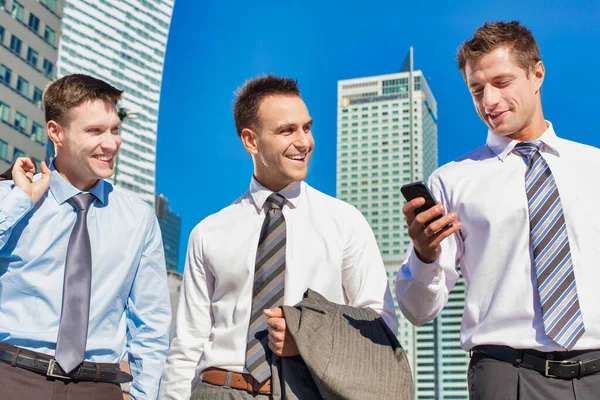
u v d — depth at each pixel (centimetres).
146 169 8831
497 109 258
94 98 279
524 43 258
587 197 251
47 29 4691
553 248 244
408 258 263
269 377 262
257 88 292
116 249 285
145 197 8694
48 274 269
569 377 235
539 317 243
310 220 287
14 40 4353
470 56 262
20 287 264
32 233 269
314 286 277
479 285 259
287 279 276
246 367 264
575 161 259
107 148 279
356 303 278
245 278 282
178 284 2102
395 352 254
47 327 262
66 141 278
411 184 230
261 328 270
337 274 281
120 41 8662
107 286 279
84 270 269
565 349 236
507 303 249
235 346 275
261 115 286
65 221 277
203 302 295
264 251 281
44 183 267
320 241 283
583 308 238
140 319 296
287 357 258
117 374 275
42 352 260
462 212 268
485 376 248
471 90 269
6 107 4244
